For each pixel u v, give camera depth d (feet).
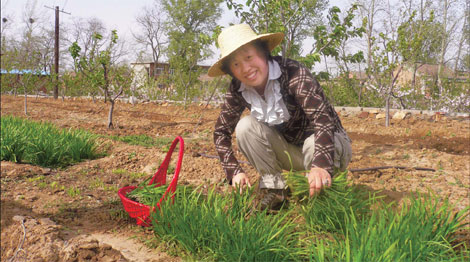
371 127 31.89
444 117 35.40
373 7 40.34
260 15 21.89
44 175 16.06
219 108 50.70
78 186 14.64
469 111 46.80
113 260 8.72
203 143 24.98
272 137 10.75
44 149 17.92
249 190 10.54
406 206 9.62
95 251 9.12
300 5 21.30
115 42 33.06
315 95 9.33
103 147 22.06
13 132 19.06
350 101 47.93
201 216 9.04
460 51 67.72
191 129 32.30
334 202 9.52
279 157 11.18
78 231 10.15
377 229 8.35
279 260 8.20
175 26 125.49
